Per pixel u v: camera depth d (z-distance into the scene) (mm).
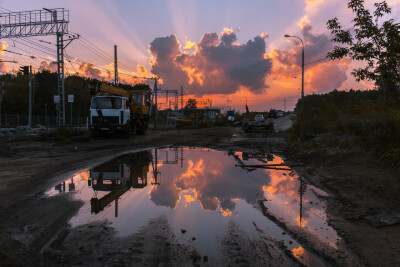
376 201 4484
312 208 4348
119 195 4992
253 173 7266
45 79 59375
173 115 86875
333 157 8352
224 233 3357
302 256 2791
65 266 2529
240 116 66188
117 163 8648
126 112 17531
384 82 7207
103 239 3115
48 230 3355
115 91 18672
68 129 17734
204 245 3020
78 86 63188
